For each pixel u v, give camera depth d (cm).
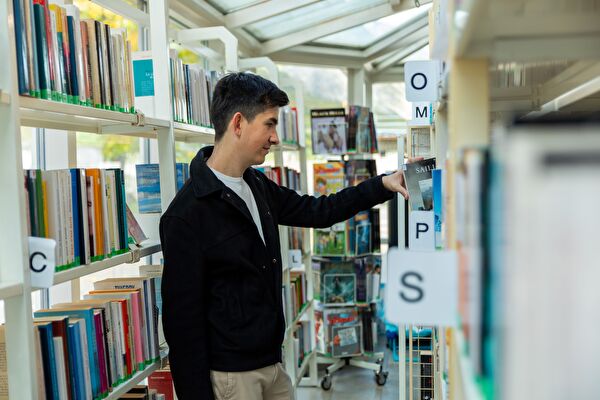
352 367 509
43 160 257
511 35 86
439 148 193
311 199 250
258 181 234
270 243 219
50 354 166
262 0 417
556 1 92
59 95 174
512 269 45
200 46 372
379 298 504
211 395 200
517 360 45
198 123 290
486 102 95
